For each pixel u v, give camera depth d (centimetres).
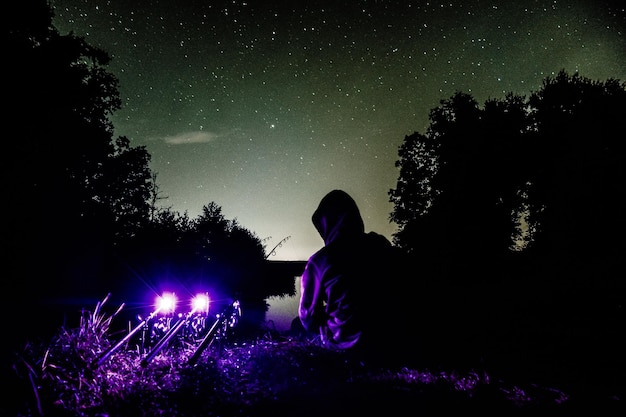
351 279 312
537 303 661
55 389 218
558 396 242
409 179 2944
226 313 353
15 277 1667
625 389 257
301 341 338
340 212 351
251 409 207
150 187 2505
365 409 209
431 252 2112
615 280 1128
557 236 2352
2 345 268
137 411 202
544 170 2659
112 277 2073
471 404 217
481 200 2709
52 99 1869
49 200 1883
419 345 311
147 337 427
